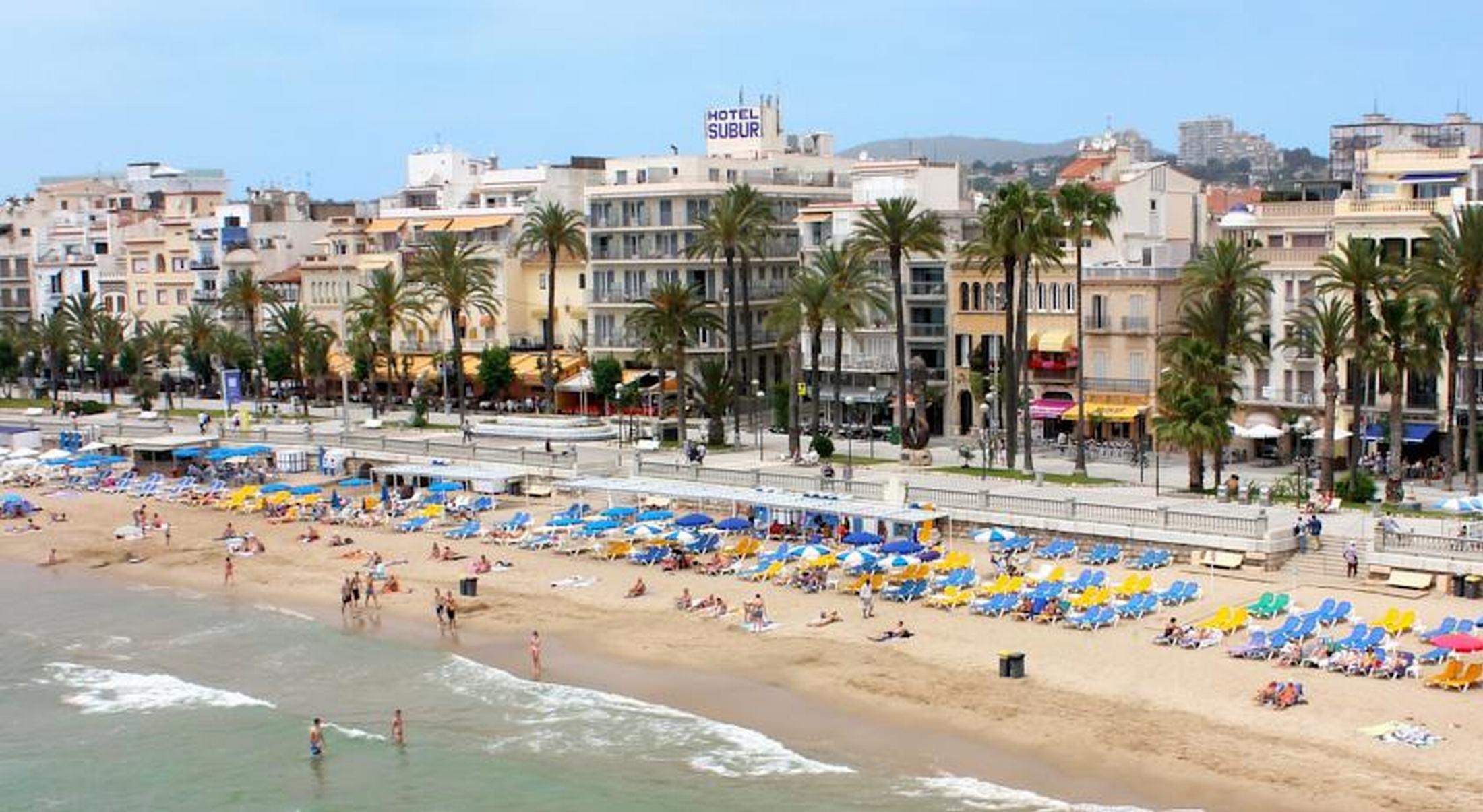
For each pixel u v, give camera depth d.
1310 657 66.88
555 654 77.94
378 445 138.25
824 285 123.44
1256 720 61.12
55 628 89.00
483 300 165.38
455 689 73.50
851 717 65.50
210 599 94.56
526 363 171.12
